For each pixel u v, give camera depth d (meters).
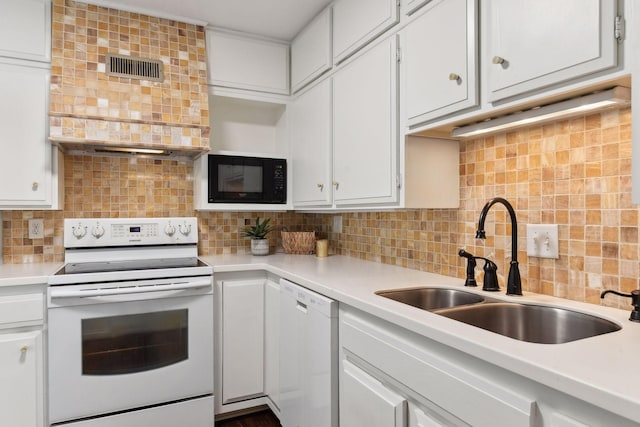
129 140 2.09
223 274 2.22
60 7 2.06
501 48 1.17
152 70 2.21
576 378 0.71
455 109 1.33
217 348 2.20
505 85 1.16
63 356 1.81
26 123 1.98
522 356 0.82
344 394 1.47
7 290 1.78
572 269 1.30
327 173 2.16
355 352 1.41
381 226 2.28
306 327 1.74
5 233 2.22
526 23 1.09
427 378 1.07
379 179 1.72
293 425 1.90
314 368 1.66
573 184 1.30
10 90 1.96
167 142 2.18
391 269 2.04
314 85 2.32
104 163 2.45
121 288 1.90
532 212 1.43
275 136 2.93
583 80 0.98
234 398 2.24
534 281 1.43
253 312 2.29
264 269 2.30
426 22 1.46
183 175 2.65
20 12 1.99
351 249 2.58
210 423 2.10
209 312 2.12
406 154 1.60
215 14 2.29
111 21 2.16
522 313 1.31
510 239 1.51
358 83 1.88
